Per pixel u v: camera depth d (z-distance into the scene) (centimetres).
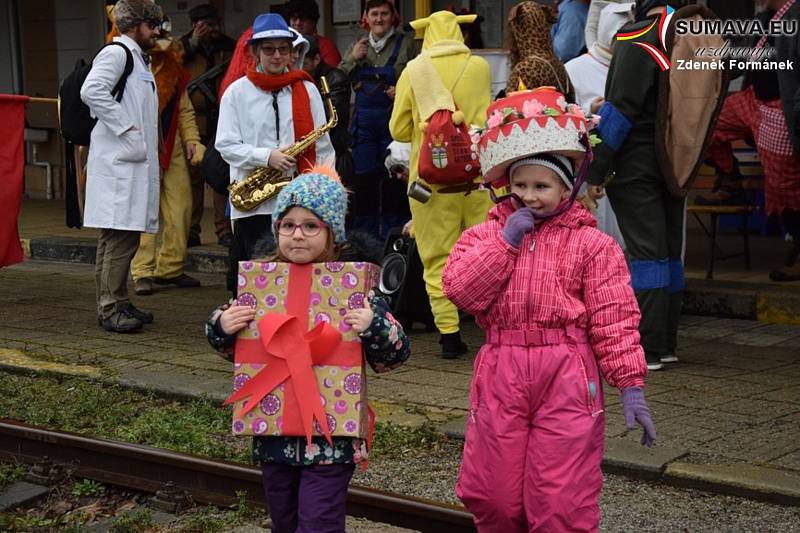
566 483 410
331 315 425
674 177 745
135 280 1116
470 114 778
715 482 558
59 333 945
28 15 1839
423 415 682
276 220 433
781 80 917
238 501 570
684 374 767
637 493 566
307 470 429
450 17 800
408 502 528
